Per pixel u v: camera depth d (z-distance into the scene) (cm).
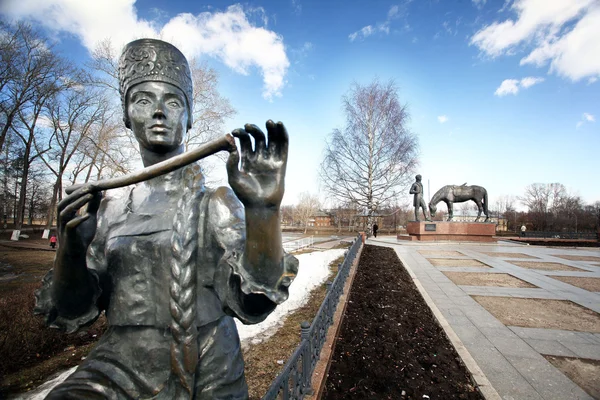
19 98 2241
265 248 107
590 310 621
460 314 591
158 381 113
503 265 1179
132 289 120
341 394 336
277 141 107
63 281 116
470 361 400
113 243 126
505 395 327
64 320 129
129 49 140
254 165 106
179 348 109
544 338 477
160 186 139
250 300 110
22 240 2397
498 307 639
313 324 319
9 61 2033
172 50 141
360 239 1548
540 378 360
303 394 280
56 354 471
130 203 138
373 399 328
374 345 452
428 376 373
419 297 730
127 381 113
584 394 330
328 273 1058
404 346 452
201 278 121
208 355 118
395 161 2091
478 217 2275
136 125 136
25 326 456
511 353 423
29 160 2777
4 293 720
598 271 1050
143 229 124
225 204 129
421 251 1645
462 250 1697
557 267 1136
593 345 451
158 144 133
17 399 358
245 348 461
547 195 6241
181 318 110
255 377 380
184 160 104
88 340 523
